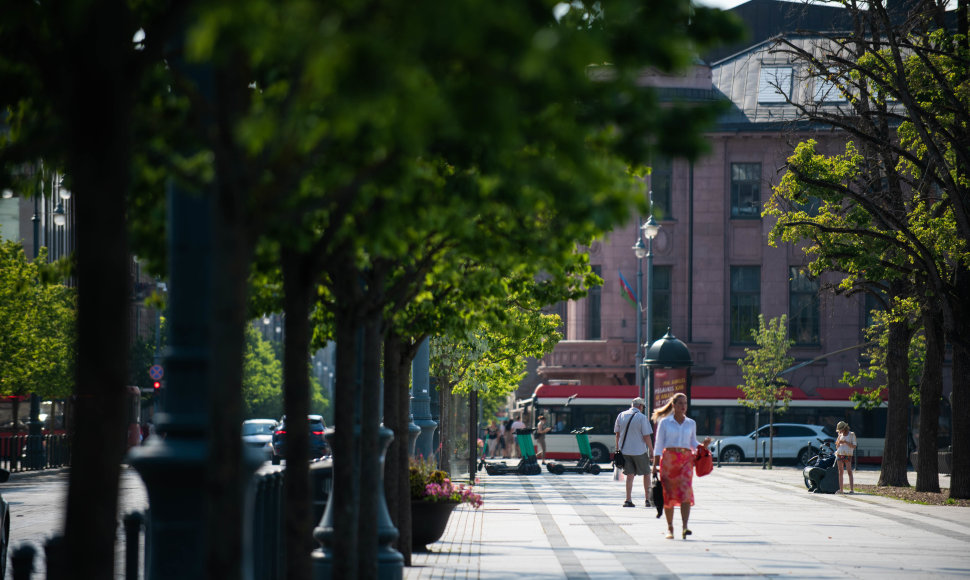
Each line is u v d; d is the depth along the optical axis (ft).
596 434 383.65
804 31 183.93
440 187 41.47
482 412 507.30
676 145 32.81
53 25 35.86
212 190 38.58
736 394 393.29
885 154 191.72
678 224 429.38
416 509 99.04
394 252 45.37
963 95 173.27
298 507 46.60
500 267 64.03
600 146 34.86
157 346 425.28
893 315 201.05
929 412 197.47
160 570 44.55
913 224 184.96
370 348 61.52
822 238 198.90
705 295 426.92
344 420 54.29
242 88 37.91
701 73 422.00
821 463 203.51
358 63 23.13
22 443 295.48
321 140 32.89
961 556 99.04
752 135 422.82
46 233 445.37
